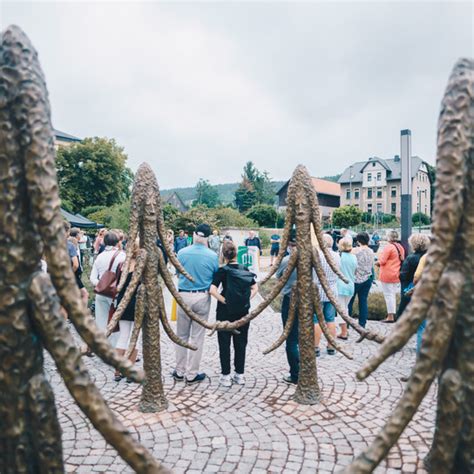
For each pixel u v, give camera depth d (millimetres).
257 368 5211
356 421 3773
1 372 1819
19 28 1915
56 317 1877
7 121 1821
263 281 4383
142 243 4039
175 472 2986
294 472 2984
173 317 7055
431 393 4348
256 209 43688
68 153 37562
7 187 1812
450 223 1952
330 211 58250
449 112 2029
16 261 1825
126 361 1898
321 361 5422
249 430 3619
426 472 2957
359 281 6488
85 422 3789
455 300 1969
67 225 5680
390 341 1966
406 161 8133
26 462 1882
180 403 4188
